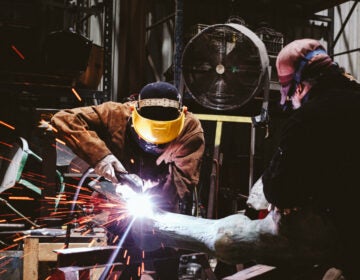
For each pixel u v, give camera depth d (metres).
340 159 1.93
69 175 5.20
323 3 7.38
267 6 7.52
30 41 6.02
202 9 7.25
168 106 2.71
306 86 2.10
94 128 2.96
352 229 1.95
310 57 2.08
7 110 6.55
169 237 2.27
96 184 2.88
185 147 2.95
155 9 7.21
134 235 2.57
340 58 7.96
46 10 7.30
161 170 2.94
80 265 2.51
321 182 1.95
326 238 1.98
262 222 2.07
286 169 1.94
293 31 7.81
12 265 3.90
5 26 5.94
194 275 5.12
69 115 2.89
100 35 7.77
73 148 2.82
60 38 5.78
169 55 7.29
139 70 6.52
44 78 5.85
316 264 2.06
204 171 6.73
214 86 5.38
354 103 1.98
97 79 6.57
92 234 3.79
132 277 2.77
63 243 3.66
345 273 2.01
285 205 1.96
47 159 4.16
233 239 2.06
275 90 6.02
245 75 5.42
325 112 1.96
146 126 2.69
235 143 7.31
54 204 4.45
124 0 6.45
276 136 7.39
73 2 8.06
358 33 8.09
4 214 6.05
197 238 2.16
